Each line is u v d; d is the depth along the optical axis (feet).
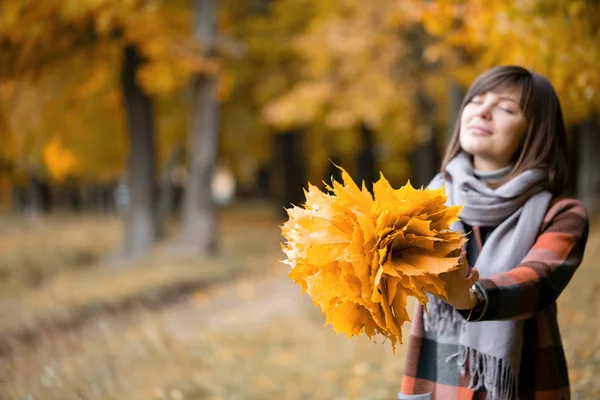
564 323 14.52
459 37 14.83
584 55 11.39
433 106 43.11
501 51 13.19
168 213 80.23
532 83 6.42
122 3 35.45
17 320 25.40
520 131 6.39
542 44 11.59
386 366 16.03
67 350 20.74
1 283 38.04
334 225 5.11
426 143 46.88
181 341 21.24
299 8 62.28
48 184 117.91
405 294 4.96
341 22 46.52
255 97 67.36
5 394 15.07
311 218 5.23
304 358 17.99
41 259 44.75
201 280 37.88
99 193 124.98
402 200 5.00
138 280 35.37
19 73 39.34
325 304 5.06
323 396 14.88
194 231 48.44
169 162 80.48
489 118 6.41
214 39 48.11
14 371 17.16
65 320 26.25
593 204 40.14
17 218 78.13
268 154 83.25
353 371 15.99
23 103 41.42
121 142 64.23
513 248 6.01
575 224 6.03
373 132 69.41
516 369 6.02
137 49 44.16
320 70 50.90
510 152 6.46
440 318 6.41
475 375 6.19
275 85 63.82
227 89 53.52
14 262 43.14
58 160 63.82
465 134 6.55
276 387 15.72
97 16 36.52
